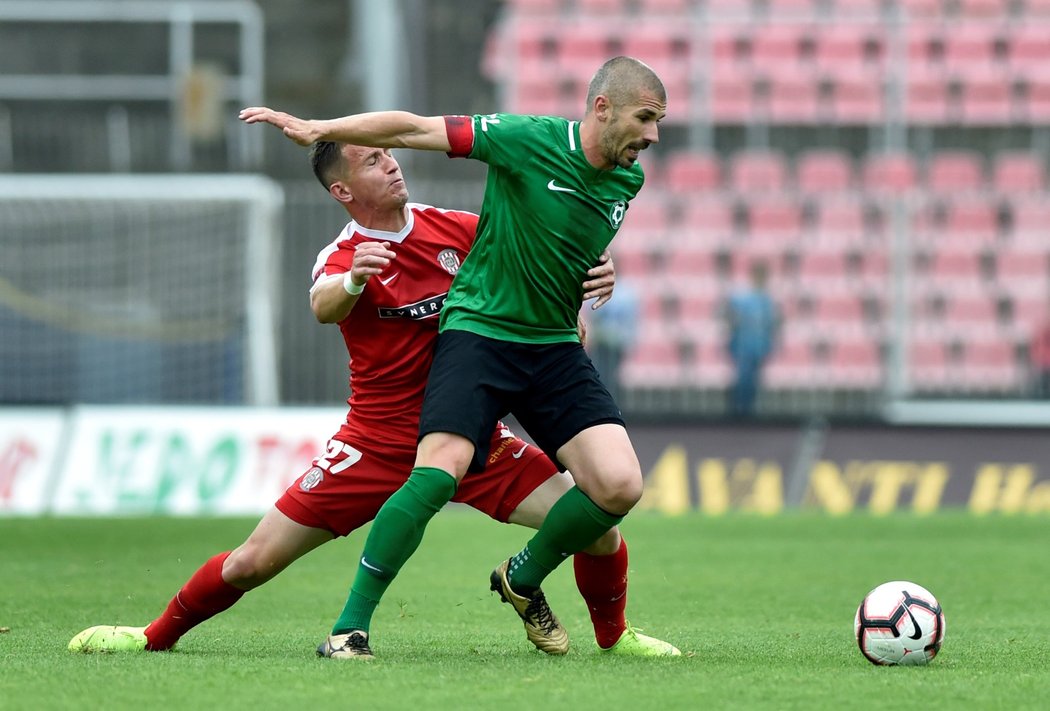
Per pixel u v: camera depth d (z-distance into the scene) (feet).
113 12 260.01
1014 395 195.11
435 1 250.98
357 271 55.83
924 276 217.77
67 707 45.75
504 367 57.88
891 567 109.40
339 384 187.73
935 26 238.07
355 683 50.21
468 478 60.95
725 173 226.58
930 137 235.40
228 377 187.83
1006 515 163.02
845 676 53.31
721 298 215.72
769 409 199.72
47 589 90.63
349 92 256.32
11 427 168.76
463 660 57.47
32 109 250.16
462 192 181.98
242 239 188.65
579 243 58.13
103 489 165.89
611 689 49.39
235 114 238.27
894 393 196.85
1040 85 234.99
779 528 144.36
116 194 189.37
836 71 236.43
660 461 178.50
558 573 104.32
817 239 217.77
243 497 165.37
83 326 189.26
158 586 92.53
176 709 45.42
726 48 238.27
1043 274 217.77
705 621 78.02
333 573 103.19
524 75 239.30
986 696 48.80
